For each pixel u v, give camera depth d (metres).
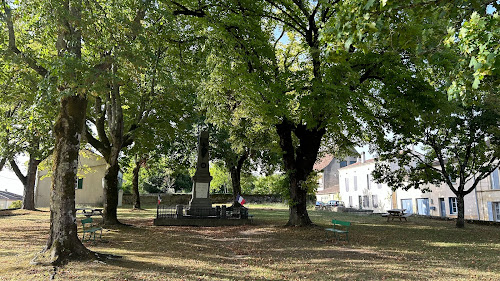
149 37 11.53
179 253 10.40
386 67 14.14
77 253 8.43
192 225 18.91
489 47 4.70
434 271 8.30
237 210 21.75
